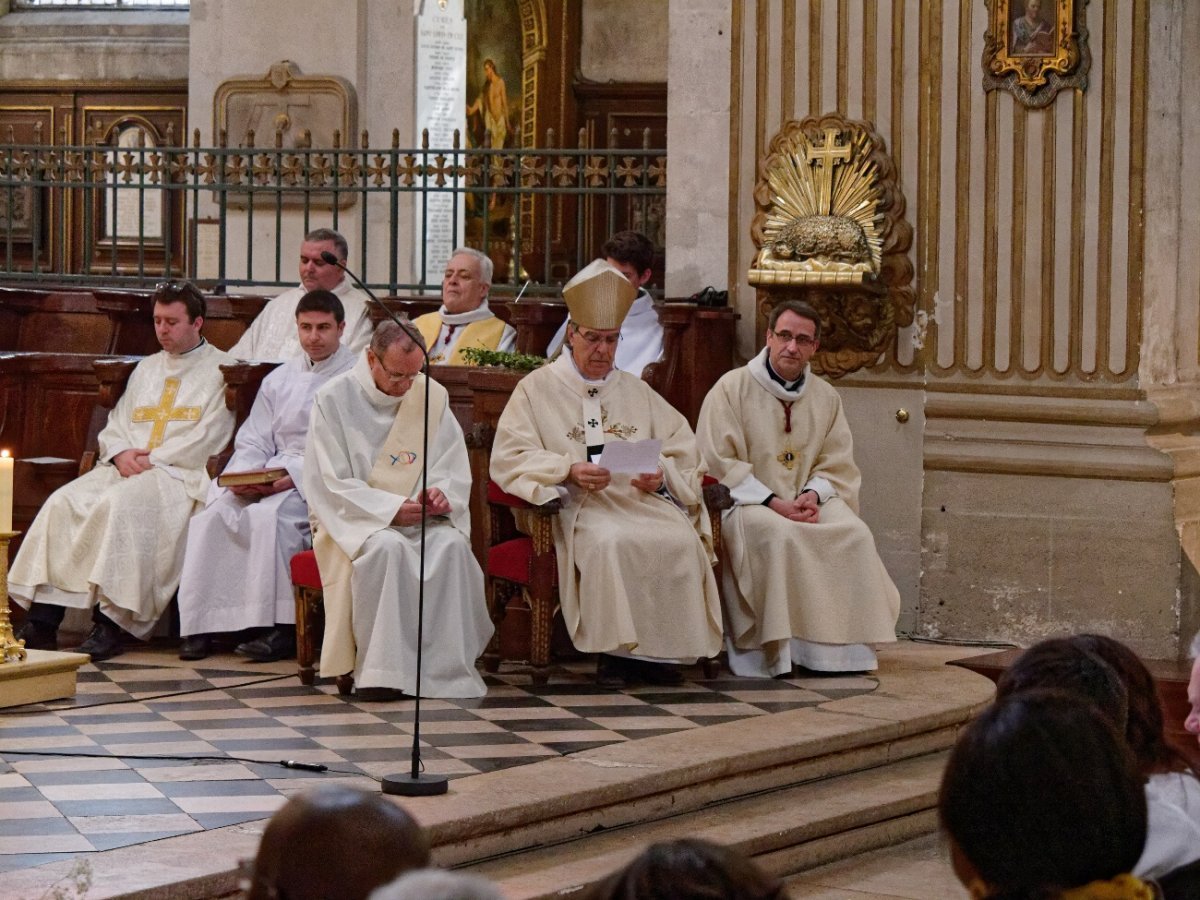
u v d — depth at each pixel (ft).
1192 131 34.60
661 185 38.45
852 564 30.07
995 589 34.96
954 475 35.22
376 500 27.30
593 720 25.75
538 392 29.66
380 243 53.31
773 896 7.04
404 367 28.04
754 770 23.77
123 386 32.99
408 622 26.99
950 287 35.22
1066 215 34.60
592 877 19.81
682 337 35.09
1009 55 34.60
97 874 17.28
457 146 40.52
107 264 61.93
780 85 36.24
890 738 25.93
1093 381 34.53
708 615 29.09
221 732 24.21
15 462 32.78
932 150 35.27
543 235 60.90
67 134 64.18
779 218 35.76
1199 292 35.29
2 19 66.13
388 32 53.88
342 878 7.97
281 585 29.94
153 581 30.68
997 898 8.43
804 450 31.45
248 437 31.48
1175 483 33.99
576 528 28.45
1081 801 8.39
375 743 23.73
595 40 65.05
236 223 53.42
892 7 35.35
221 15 54.75
